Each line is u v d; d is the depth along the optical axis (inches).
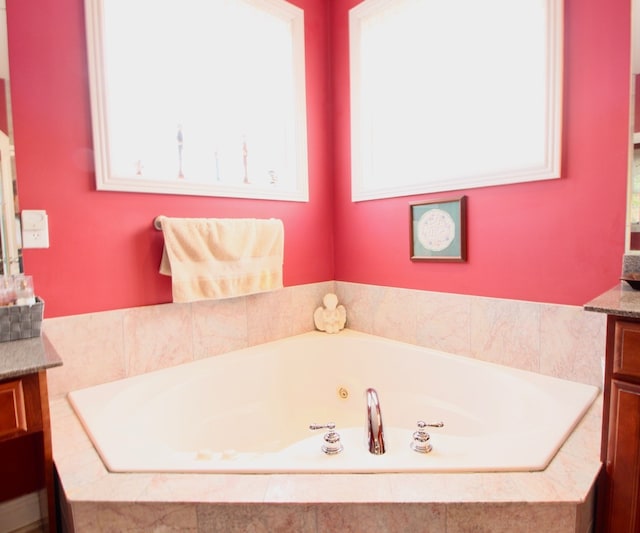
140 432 52.9
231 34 77.5
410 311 80.0
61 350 58.6
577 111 57.1
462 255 70.9
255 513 35.1
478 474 38.0
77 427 49.7
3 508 52.9
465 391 68.0
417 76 77.9
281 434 77.4
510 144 65.6
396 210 81.7
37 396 40.1
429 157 77.0
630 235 53.6
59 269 58.3
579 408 51.1
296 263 88.4
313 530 35.2
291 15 84.6
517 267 64.8
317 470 38.9
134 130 66.6
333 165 94.3
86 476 39.0
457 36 71.4
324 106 92.6
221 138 76.9
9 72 53.5
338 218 93.8
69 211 58.8
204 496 35.7
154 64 68.2
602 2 54.1
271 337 83.6
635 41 51.9
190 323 71.6
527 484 36.5
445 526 34.7
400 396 76.8
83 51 59.0
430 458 40.4
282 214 85.4
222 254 71.5
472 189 69.6
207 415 68.1
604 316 56.5
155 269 67.4
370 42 85.4
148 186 65.3
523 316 64.4
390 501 34.7
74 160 58.9
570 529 34.4
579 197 57.7
